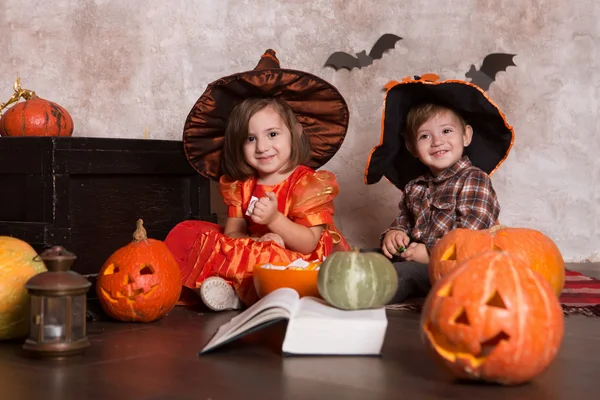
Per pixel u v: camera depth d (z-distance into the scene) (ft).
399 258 8.13
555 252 5.95
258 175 7.93
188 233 7.30
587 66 10.34
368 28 10.39
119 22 10.23
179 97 10.36
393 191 10.44
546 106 10.32
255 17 10.40
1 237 5.36
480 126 8.10
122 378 4.21
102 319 6.22
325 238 7.47
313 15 10.39
